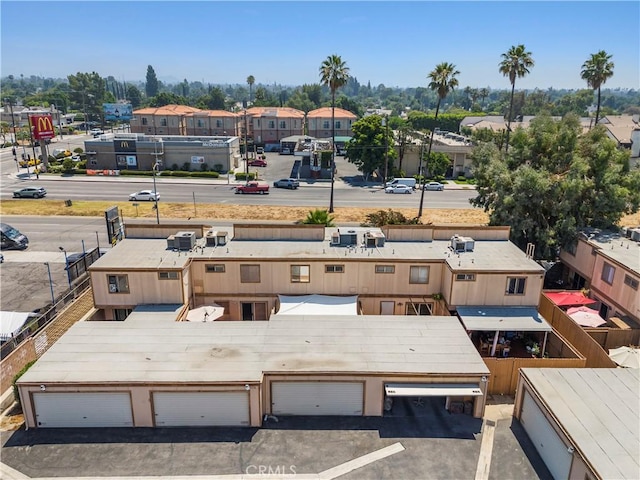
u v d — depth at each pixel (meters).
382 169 88.00
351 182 87.38
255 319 34.00
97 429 22.44
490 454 21.31
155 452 21.00
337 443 21.69
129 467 20.11
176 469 20.00
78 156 110.00
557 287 42.03
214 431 22.36
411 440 22.02
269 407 23.34
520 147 47.75
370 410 23.53
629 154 44.19
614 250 36.44
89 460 20.48
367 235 35.28
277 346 25.09
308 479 19.62
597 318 32.06
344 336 26.27
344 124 125.62
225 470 20.00
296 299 32.56
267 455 20.88
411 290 33.28
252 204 70.00
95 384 21.77
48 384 21.70
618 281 33.97
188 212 65.06
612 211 42.06
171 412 22.44
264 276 32.78
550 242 41.69
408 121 149.88
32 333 30.08
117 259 32.03
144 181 86.00
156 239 36.16
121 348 24.69
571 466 18.77
